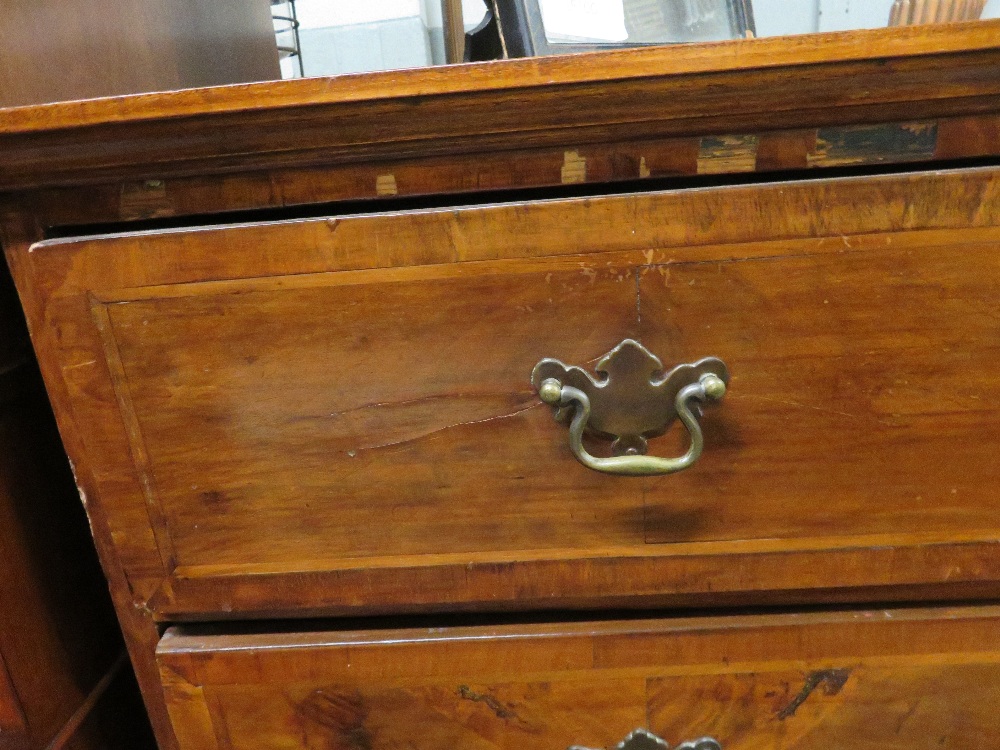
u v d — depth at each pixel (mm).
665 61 297
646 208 328
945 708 397
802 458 359
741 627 385
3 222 356
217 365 356
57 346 357
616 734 408
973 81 304
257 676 401
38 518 446
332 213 364
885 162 332
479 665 396
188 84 644
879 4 864
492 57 658
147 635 413
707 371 343
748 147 333
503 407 356
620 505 370
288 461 369
